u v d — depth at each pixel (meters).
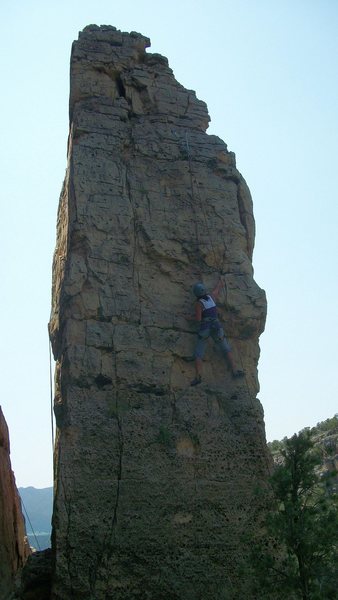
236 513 15.87
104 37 21.33
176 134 20.27
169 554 15.12
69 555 14.62
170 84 21.16
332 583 12.70
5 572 18.61
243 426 16.95
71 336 16.84
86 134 19.45
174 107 20.80
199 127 20.73
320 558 13.02
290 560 13.16
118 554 14.86
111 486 15.45
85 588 14.43
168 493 15.72
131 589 14.66
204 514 15.70
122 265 17.97
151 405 16.66
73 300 17.20
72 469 15.38
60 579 14.42
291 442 14.05
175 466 16.05
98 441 15.84
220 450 16.53
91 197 18.44
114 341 17.03
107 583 14.56
